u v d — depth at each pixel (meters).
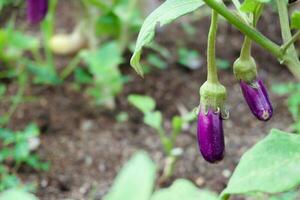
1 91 1.34
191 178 1.14
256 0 0.57
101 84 1.33
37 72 1.39
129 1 1.42
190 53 1.53
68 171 1.16
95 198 1.09
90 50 1.41
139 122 1.31
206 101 0.63
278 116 1.33
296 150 0.56
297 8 1.46
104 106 1.34
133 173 0.30
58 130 1.27
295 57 0.61
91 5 1.34
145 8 1.56
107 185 1.12
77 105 1.36
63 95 1.39
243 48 0.64
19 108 1.34
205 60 1.56
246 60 0.64
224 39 1.65
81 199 1.09
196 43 1.64
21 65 1.46
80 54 1.33
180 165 1.17
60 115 1.32
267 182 0.54
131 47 1.45
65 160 1.18
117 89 1.35
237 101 1.39
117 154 1.20
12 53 1.44
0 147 1.21
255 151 0.57
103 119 1.32
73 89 1.41
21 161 1.16
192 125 1.29
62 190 1.12
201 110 0.63
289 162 0.55
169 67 1.52
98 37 1.52
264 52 1.58
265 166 0.55
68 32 1.68
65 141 1.24
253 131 1.28
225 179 1.14
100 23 1.36
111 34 1.45
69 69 1.45
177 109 1.36
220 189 1.12
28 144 1.16
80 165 1.17
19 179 1.13
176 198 0.32
